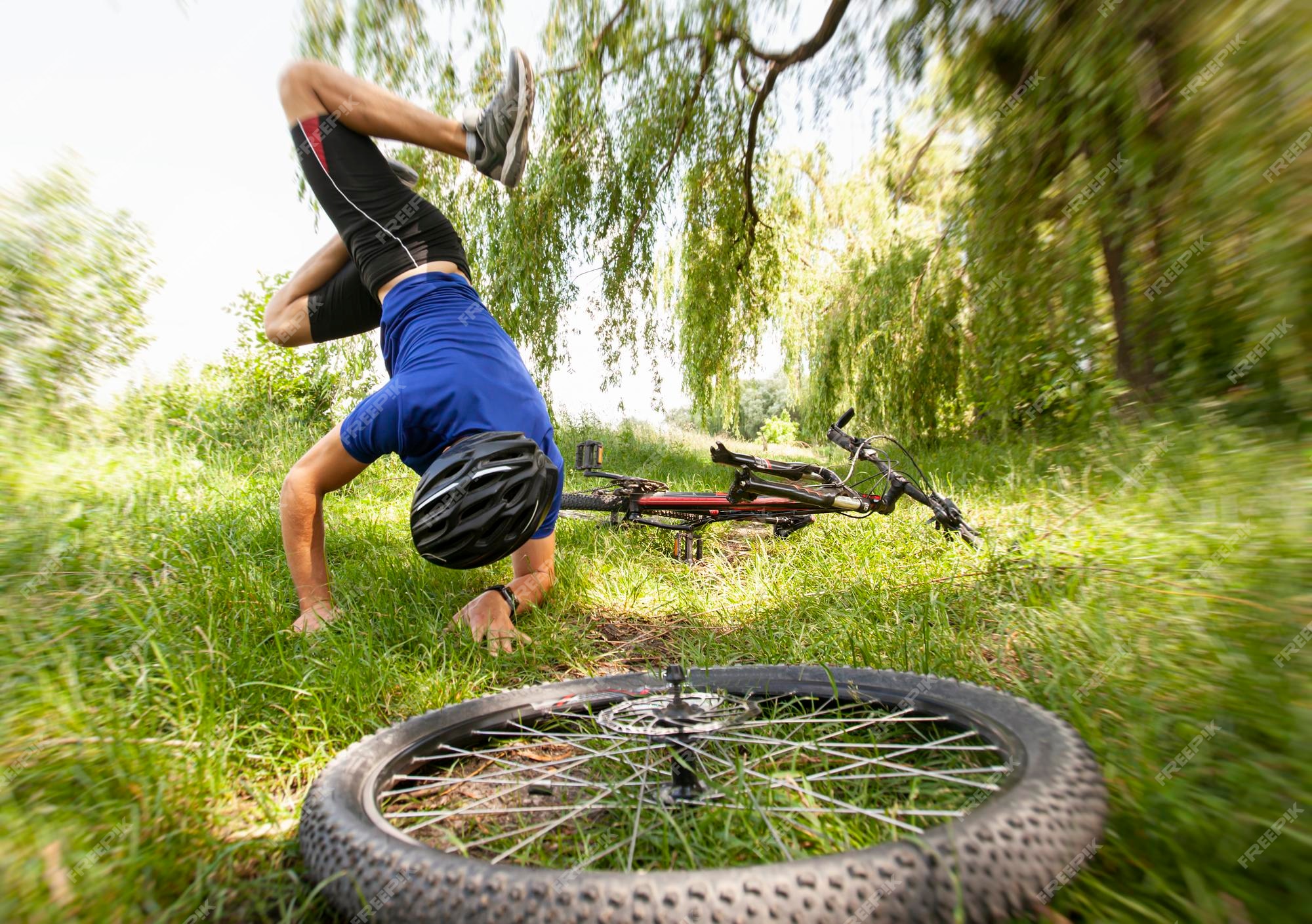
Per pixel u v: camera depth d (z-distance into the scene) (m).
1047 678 2.08
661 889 1.07
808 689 2.05
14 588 2.65
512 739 2.06
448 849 1.58
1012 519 4.05
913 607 2.94
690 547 4.36
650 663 2.88
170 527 3.71
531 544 3.26
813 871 1.08
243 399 8.12
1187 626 2.08
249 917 1.35
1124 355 5.00
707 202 7.77
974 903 1.07
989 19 4.39
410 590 3.47
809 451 20.38
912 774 1.51
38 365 4.95
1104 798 1.29
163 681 2.16
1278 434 3.01
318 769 1.95
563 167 6.67
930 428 9.47
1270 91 2.19
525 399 2.85
